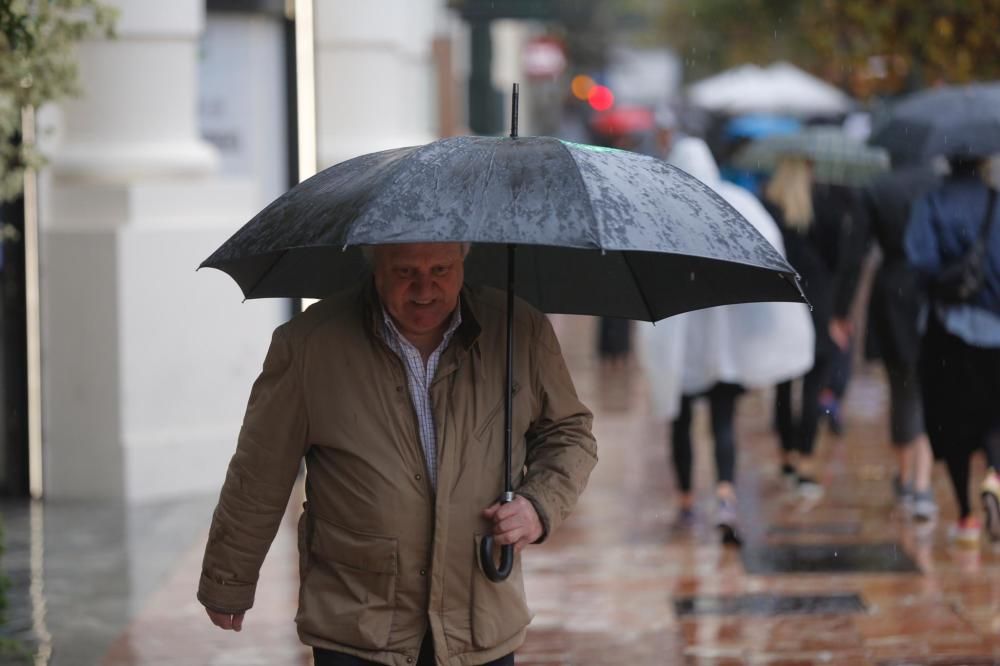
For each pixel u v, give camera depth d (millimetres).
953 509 25250
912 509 24781
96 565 22109
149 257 26547
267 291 11406
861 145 33750
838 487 27266
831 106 63188
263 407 10258
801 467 26438
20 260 26500
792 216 26031
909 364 24859
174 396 27016
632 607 19641
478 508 10133
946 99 23719
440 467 10039
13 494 26859
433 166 9594
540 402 10648
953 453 22219
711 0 77000
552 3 42188
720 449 23188
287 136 31484
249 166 31266
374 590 10094
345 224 9336
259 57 31203
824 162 33375
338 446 10102
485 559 10047
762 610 19375
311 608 10227
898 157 24703
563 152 9766
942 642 17844
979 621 18672
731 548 22828
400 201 9312
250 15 30953
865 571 21234
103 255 26328
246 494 10344
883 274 24969
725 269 10508
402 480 10055
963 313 21625
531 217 9219
